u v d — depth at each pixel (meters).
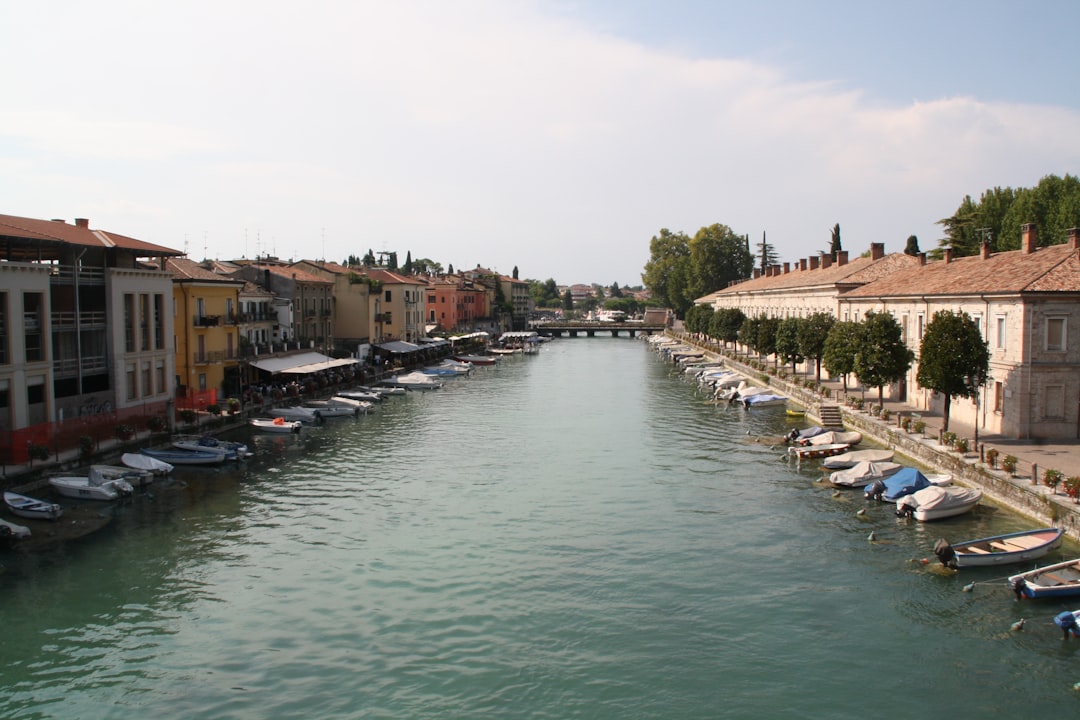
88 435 48.03
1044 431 47.28
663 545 36.22
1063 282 46.47
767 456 55.12
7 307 45.06
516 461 54.38
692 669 25.17
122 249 55.75
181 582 31.83
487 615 28.97
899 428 52.97
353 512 41.56
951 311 50.12
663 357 151.38
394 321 128.75
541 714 22.78
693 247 197.38
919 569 32.66
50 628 27.73
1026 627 27.52
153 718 22.53
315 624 28.20
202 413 63.75
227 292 73.50
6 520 38.69
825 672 24.92
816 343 78.75
